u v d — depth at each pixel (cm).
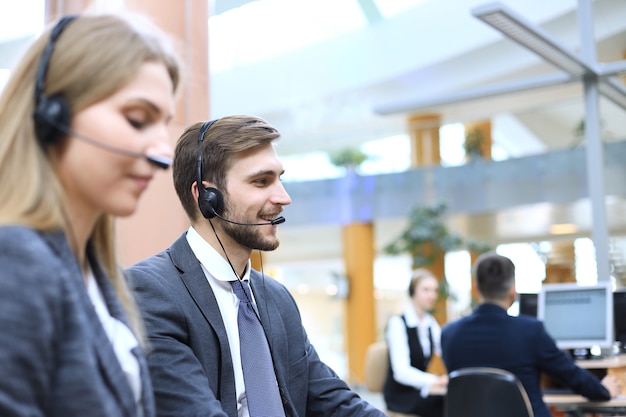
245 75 1449
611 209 1055
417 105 600
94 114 79
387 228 1595
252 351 158
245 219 161
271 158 164
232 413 153
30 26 238
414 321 502
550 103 1177
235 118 167
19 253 69
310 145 1438
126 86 80
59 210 77
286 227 1463
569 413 388
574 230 1512
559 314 452
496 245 1683
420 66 1343
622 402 348
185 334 151
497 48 1267
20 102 79
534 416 332
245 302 163
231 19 1159
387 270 1972
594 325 439
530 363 338
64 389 71
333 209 1428
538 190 1207
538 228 1486
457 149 1311
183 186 166
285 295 176
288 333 170
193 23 301
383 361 506
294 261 1942
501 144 1280
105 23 82
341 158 1412
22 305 67
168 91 84
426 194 1329
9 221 73
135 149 80
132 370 87
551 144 1205
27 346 66
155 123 83
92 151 78
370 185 1391
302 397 168
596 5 642
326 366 177
